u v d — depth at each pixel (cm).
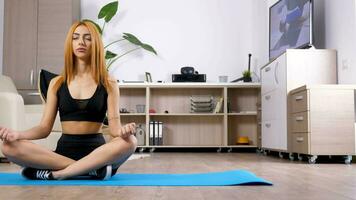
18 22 557
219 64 588
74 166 185
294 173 244
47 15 556
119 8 594
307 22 405
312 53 392
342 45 384
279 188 168
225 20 590
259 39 580
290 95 389
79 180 189
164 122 584
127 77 587
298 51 391
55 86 198
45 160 185
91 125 194
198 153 513
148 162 338
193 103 561
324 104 343
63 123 195
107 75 198
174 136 583
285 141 394
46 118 195
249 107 585
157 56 589
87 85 195
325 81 392
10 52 555
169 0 593
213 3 592
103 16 555
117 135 192
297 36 429
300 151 357
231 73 587
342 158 367
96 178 194
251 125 581
